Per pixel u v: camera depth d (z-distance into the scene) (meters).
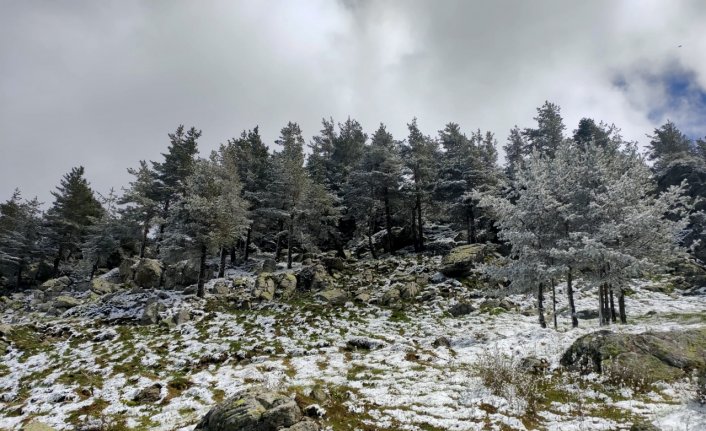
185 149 51.31
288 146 50.12
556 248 23.88
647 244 23.38
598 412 11.48
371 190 47.97
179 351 21.72
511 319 26.72
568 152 26.44
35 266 54.34
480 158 49.78
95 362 20.31
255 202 46.59
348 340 22.27
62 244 53.41
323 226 45.06
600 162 25.19
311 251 44.94
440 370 16.45
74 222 53.62
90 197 59.00
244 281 36.84
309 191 43.88
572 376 14.30
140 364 19.78
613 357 14.12
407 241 51.09
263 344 22.47
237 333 24.89
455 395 13.36
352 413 12.25
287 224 45.06
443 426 11.07
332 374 16.80
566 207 23.67
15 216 58.34
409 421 11.51
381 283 36.06
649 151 59.28
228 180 42.00
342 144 57.50
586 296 32.47
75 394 15.56
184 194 47.41
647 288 33.78
